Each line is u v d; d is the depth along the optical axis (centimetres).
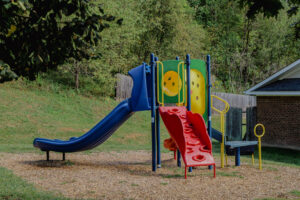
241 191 673
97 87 2700
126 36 2702
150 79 942
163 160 1132
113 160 1142
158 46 3584
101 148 1436
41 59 456
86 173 852
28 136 1694
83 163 1043
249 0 361
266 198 607
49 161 1058
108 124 935
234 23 4934
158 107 925
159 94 923
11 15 425
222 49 4712
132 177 807
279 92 1606
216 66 4516
